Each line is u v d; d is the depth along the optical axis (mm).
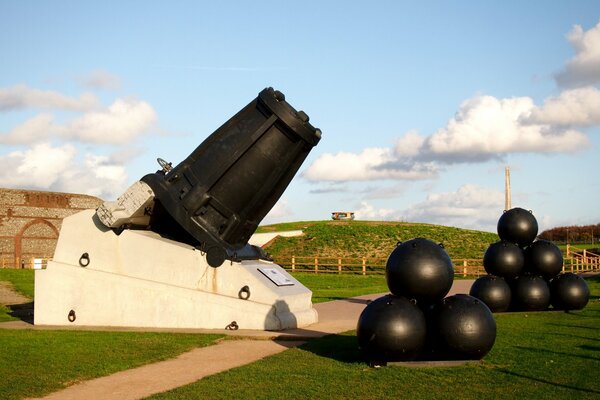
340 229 60594
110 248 15867
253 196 15633
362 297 23844
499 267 18641
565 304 18578
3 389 8930
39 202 59500
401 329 9844
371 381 9125
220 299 14719
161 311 15102
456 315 10156
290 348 12039
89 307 15695
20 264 55719
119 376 9789
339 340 12828
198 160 15562
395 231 60000
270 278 15234
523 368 9992
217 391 8602
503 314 18047
